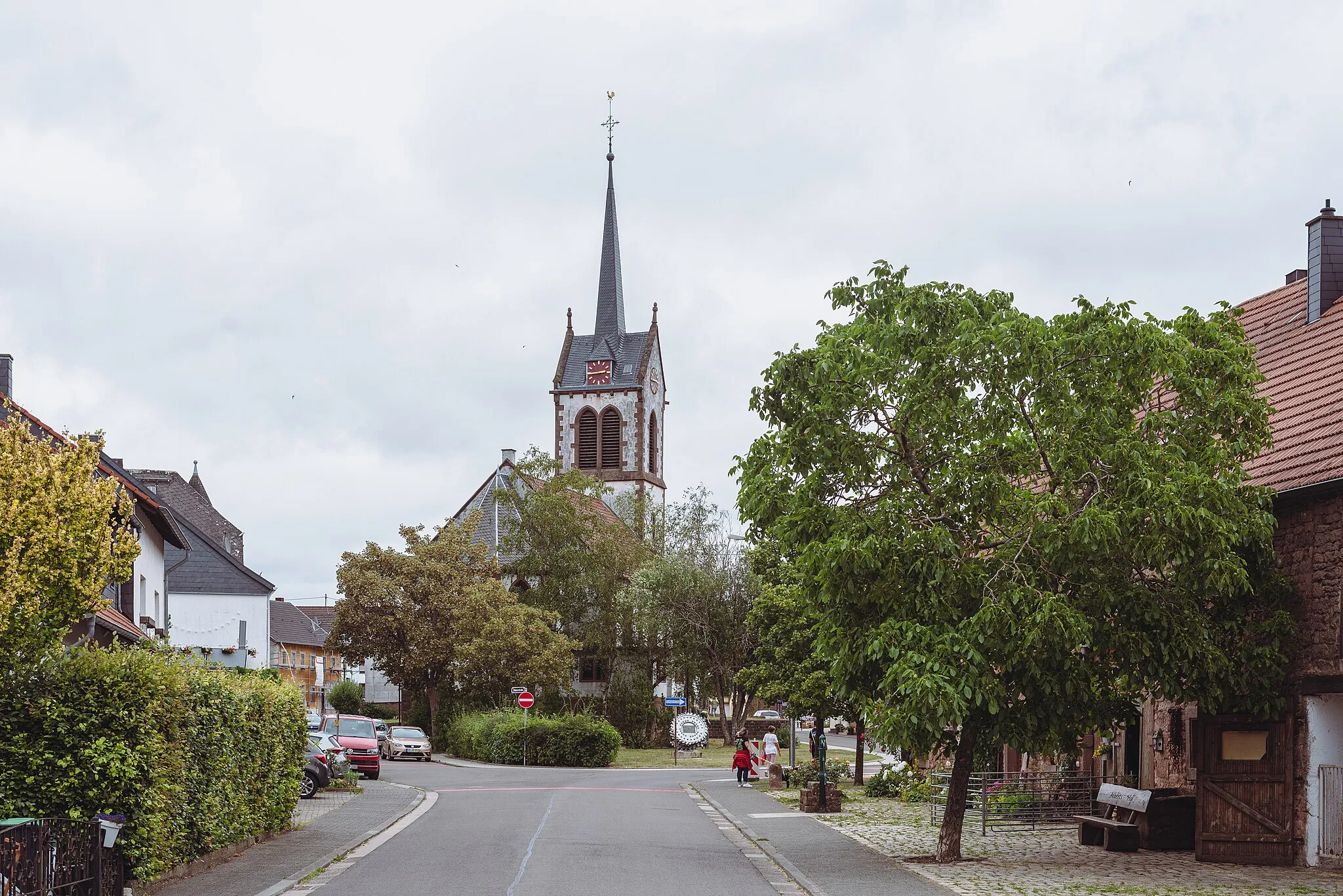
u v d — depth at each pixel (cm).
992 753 1845
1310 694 1720
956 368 1667
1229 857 1762
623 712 6456
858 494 1780
